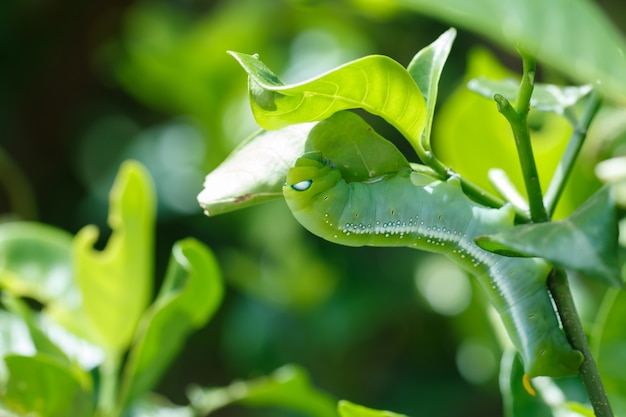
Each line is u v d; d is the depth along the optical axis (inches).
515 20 14.6
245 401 21.2
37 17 54.5
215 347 48.5
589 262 14.9
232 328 37.4
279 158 16.6
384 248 37.1
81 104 55.6
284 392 21.0
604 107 22.0
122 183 20.5
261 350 35.6
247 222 37.8
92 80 57.3
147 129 51.6
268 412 38.9
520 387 18.5
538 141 22.0
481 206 16.7
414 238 16.7
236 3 43.3
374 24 38.8
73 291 20.9
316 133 16.5
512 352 19.1
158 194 42.5
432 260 36.0
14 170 40.5
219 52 38.2
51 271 21.0
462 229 16.6
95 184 48.1
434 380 38.2
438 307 34.3
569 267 14.9
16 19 54.2
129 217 20.5
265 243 35.8
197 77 37.8
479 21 14.5
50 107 55.8
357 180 16.6
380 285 36.0
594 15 14.8
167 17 47.8
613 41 14.8
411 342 38.4
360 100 16.0
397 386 38.1
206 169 38.6
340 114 16.5
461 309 32.4
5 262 20.9
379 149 16.6
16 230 21.2
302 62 38.5
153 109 53.5
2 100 54.4
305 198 16.3
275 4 39.1
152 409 20.9
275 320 35.5
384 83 15.9
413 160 37.3
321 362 35.9
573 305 16.5
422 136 16.5
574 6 14.8
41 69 55.6
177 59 37.8
